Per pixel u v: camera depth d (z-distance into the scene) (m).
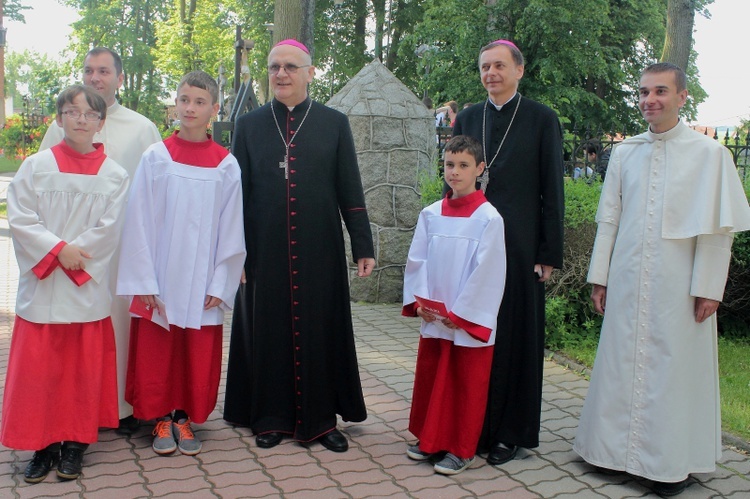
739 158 6.71
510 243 3.54
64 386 3.22
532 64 13.88
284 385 3.70
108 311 3.31
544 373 5.07
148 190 3.44
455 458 3.43
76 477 3.23
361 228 3.78
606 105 15.92
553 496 3.22
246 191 3.73
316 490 3.19
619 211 3.54
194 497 3.08
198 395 3.50
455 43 14.22
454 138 3.43
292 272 3.63
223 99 16.11
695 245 3.27
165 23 33.62
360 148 6.83
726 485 3.40
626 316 3.37
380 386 4.71
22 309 3.15
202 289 3.44
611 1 17.81
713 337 3.35
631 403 3.33
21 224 3.10
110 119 3.78
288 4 9.96
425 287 3.49
